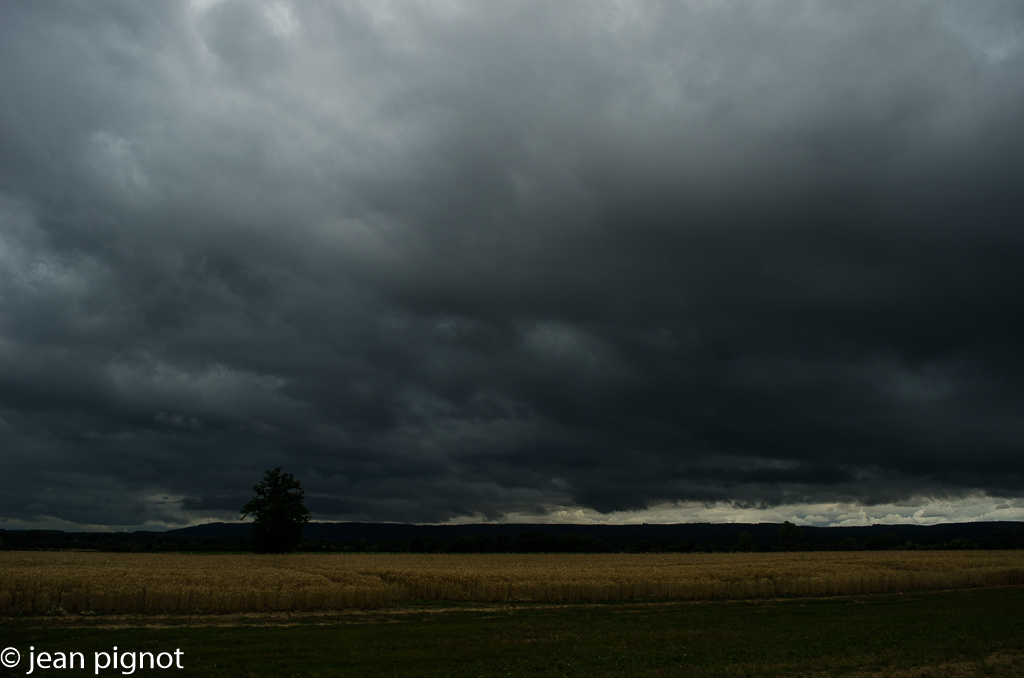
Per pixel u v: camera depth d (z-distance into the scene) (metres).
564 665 16.61
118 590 27.45
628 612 29.36
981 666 16.41
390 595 32.75
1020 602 33.44
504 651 18.52
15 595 26.73
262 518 91.62
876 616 27.16
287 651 18.19
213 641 19.73
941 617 26.44
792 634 21.62
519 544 145.00
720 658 17.42
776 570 46.09
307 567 50.09
